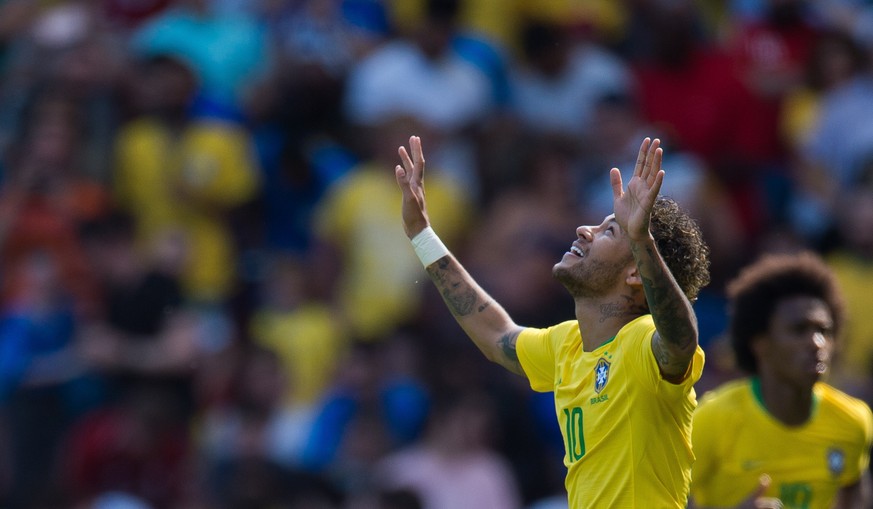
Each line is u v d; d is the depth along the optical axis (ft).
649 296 52.80
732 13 157.89
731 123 139.74
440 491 110.01
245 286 129.49
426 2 136.46
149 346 120.16
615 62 145.48
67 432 118.21
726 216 128.47
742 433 70.28
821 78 145.07
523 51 144.46
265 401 118.62
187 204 130.52
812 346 69.00
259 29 143.43
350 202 127.44
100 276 126.52
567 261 57.93
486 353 63.62
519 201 126.93
